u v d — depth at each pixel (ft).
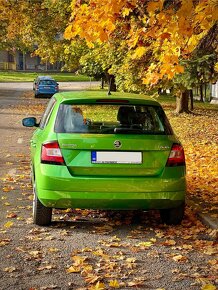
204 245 20.65
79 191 21.52
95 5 22.72
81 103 22.99
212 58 48.44
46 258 18.92
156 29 23.76
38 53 113.09
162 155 21.94
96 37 23.59
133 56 26.86
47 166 21.79
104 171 21.65
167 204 22.15
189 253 19.77
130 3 22.56
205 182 33.86
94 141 21.62
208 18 21.80
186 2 20.79
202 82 51.90
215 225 22.93
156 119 22.88
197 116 91.09
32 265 18.17
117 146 21.62
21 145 52.85
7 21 97.19
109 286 16.28
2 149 49.60
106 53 65.62
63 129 22.18
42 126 25.77
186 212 25.89
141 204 21.91
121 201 21.66
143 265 18.31
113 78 117.19
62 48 108.27
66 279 16.89
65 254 19.40
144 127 22.44
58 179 21.54
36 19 93.04
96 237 21.70
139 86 58.03
